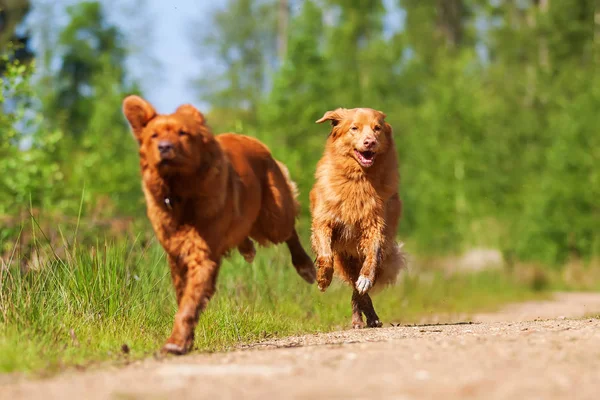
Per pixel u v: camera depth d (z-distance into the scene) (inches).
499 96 1915.6
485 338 322.3
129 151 1289.4
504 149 1688.0
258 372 259.8
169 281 463.5
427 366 261.6
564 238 1392.7
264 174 397.7
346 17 2169.0
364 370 258.5
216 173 323.9
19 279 387.5
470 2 2359.7
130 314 403.5
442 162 1657.2
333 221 435.5
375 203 430.9
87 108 2176.4
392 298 670.5
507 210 1621.6
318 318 520.4
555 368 255.3
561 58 1996.8
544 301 908.6
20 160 692.7
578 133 1440.7
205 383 245.9
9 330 332.5
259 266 555.5
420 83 2112.5
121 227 631.2
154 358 309.6
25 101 677.3
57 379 270.8
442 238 1585.9
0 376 279.0
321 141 1556.3
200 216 324.5
